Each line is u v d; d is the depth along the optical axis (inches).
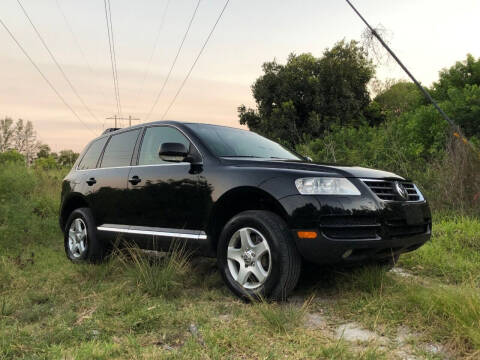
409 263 188.7
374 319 119.5
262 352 98.0
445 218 270.4
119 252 181.9
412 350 100.2
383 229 131.2
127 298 134.0
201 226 152.3
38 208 339.0
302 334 109.0
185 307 132.6
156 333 111.3
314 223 126.0
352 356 95.9
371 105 1048.2
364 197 130.9
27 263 190.9
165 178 165.9
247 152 170.6
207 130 175.2
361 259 131.3
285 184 133.3
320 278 162.4
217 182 148.7
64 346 102.0
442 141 374.3
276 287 130.5
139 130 194.7
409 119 454.9
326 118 989.2
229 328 112.3
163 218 165.2
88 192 202.5
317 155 453.4
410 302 126.1
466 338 100.8
